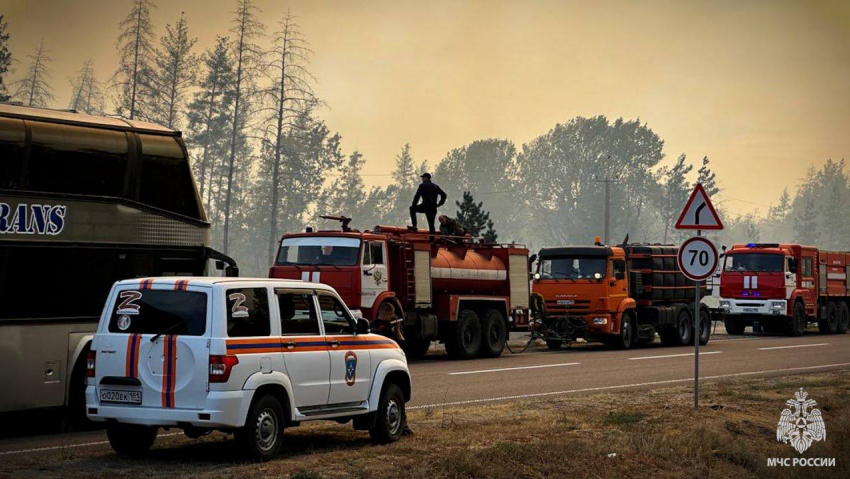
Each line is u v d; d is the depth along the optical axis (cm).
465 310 2858
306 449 1200
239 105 9838
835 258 4641
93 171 1477
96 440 1339
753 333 4516
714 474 1241
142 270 1520
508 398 1830
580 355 3003
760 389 2017
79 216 1453
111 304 1109
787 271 4212
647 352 3153
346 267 2481
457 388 1992
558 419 1520
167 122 9781
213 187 11944
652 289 3438
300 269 2509
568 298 3319
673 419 1570
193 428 1097
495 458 1156
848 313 4769
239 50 9531
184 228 1573
